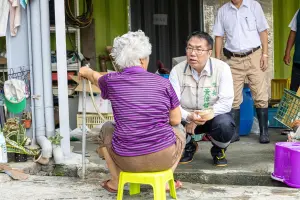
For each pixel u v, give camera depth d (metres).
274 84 6.60
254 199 3.43
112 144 3.13
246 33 5.16
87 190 3.68
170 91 3.07
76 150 4.89
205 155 4.61
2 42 6.32
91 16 6.40
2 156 4.20
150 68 6.99
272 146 4.97
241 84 5.23
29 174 4.20
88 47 6.53
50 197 3.49
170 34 7.00
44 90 4.55
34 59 4.54
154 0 6.93
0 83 5.15
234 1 5.16
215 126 3.89
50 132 4.57
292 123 4.79
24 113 4.66
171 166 3.16
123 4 6.77
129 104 2.99
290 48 5.95
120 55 3.05
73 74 6.32
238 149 4.86
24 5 4.48
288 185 3.69
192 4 6.95
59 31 4.28
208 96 4.03
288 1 6.90
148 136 2.99
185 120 3.78
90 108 5.64
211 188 3.75
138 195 3.55
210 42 3.81
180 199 3.46
